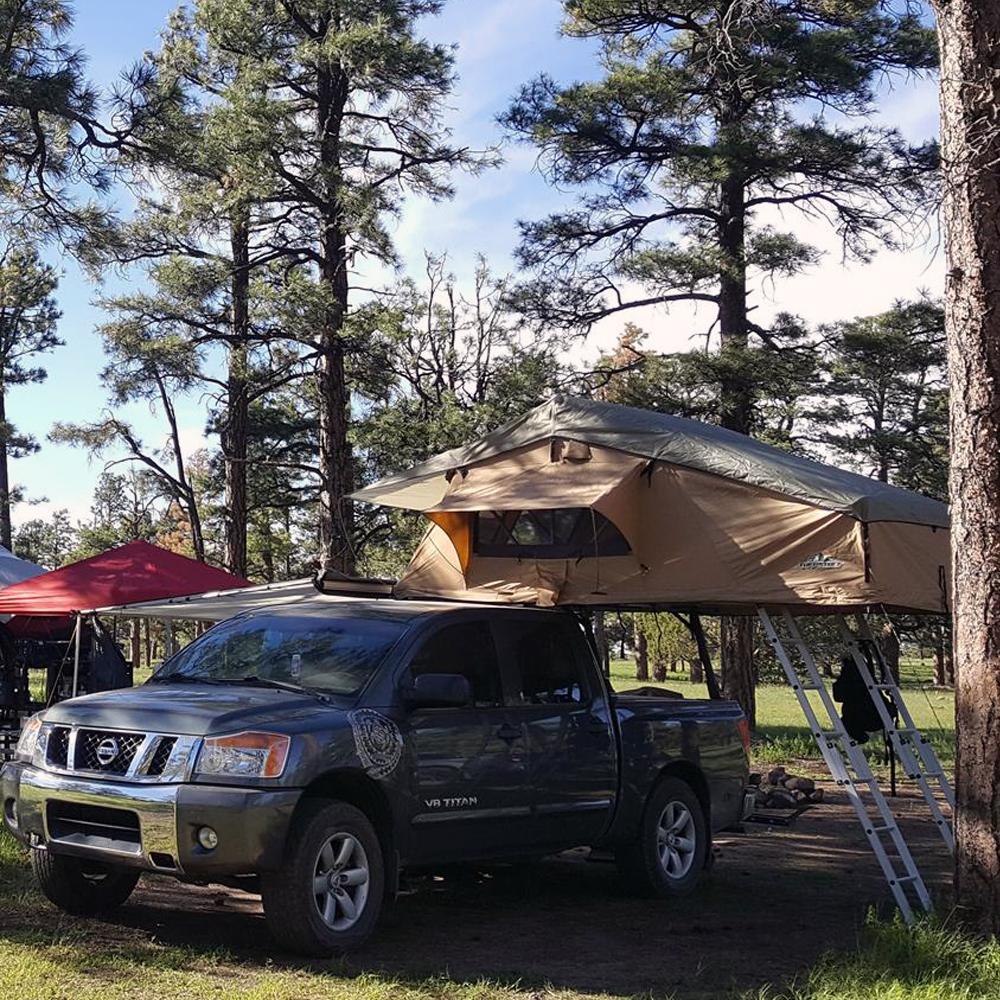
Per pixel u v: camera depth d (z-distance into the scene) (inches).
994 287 296.8
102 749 275.4
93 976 245.4
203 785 261.1
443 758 299.3
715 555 359.3
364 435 1277.1
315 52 972.6
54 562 3038.9
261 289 990.4
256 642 322.0
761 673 1435.8
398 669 301.6
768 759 775.1
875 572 350.9
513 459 391.9
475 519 389.4
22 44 689.6
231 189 1010.7
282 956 269.7
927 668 2235.5
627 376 1010.7
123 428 1368.1
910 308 1037.2
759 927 324.5
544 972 273.3
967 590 292.8
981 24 301.3
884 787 658.8
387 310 1019.3
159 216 1056.8
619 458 373.4
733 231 971.9
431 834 295.9
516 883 375.6
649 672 2770.7
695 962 286.5
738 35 466.0
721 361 919.0
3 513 1743.4
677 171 941.2
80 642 605.9
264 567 1968.5
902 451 1166.3
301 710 278.2
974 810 287.3
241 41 1016.9
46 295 1707.7
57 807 279.7
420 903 342.3
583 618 369.1
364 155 1030.4
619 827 350.6
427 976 260.5
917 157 890.1
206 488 1688.0
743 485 361.4
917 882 333.1
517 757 319.0
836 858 442.0
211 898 329.1
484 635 329.1
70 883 297.7
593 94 924.6
